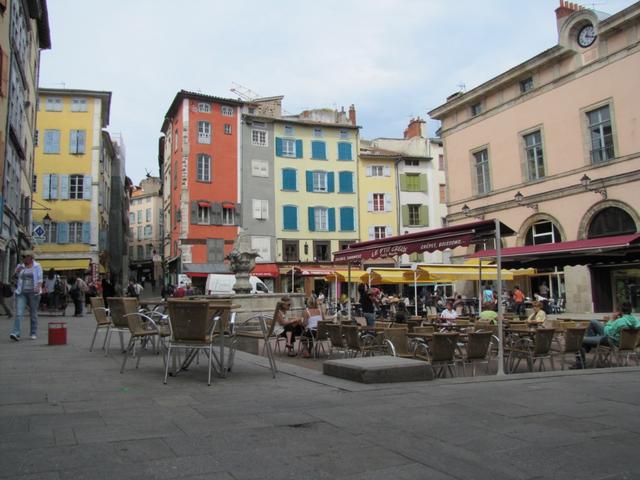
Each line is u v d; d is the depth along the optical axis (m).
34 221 39.38
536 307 12.89
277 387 6.42
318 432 4.36
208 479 3.24
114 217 55.66
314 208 45.16
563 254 13.64
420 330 9.69
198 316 6.55
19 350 9.52
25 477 3.18
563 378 7.48
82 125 41.19
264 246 43.22
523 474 3.47
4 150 19.44
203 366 8.12
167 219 48.94
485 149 31.14
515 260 15.10
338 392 6.14
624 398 5.96
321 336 10.81
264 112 45.50
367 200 46.81
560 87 26.41
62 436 4.06
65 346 10.24
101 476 3.23
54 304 21.73
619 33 23.64
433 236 10.22
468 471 3.51
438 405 5.46
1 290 18.28
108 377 6.83
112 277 54.28
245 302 13.77
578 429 4.58
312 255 44.62
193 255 40.72
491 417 4.97
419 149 49.38
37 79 32.28
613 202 23.39
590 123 25.14
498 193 29.89
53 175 40.28
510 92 29.41
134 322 7.71
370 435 4.30
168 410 5.04
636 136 22.77
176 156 43.56
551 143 26.78
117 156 56.81
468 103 32.22
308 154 45.66
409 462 3.66
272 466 3.51
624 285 23.38
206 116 42.12
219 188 42.06
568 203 25.62
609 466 3.64
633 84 23.00
